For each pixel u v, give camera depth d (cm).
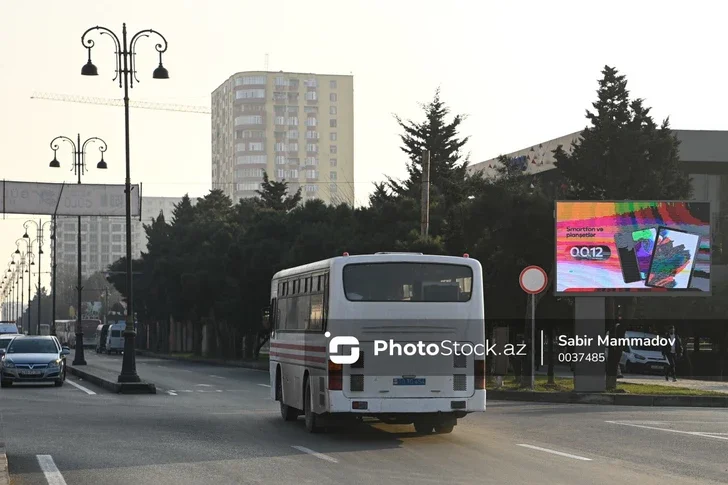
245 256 6075
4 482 1162
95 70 3466
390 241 4812
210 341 7706
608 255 3073
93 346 12550
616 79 4225
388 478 1276
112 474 1316
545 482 1234
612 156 3959
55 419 2166
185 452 1565
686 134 6297
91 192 4856
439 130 7825
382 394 1755
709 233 3103
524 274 3080
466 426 2030
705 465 1398
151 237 10306
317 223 5478
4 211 4762
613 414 2372
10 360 3550
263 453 1555
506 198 3456
